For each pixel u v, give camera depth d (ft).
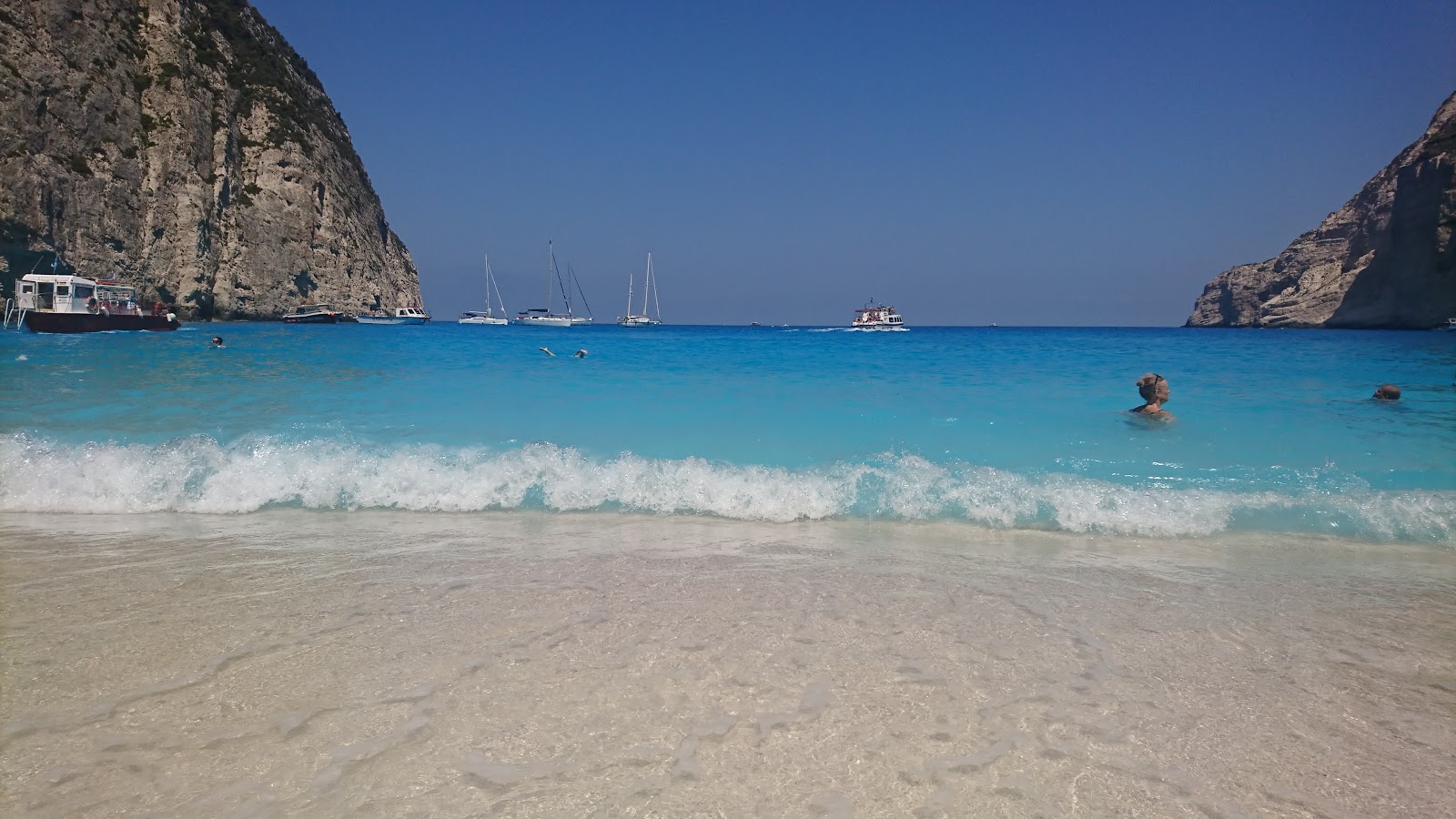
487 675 10.37
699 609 13.10
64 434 27.43
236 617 12.51
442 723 9.08
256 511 20.92
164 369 52.90
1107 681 10.55
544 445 24.38
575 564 15.81
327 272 222.28
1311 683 10.61
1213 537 18.67
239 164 205.98
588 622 12.39
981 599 13.84
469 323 308.81
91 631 11.87
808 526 19.77
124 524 19.35
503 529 19.13
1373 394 40.40
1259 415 33.78
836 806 7.55
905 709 9.59
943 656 11.23
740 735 8.88
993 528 19.60
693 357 70.69
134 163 170.71
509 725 9.04
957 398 39.50
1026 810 7.55
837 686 10.18
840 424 31.96
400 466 22.76
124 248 166.50
